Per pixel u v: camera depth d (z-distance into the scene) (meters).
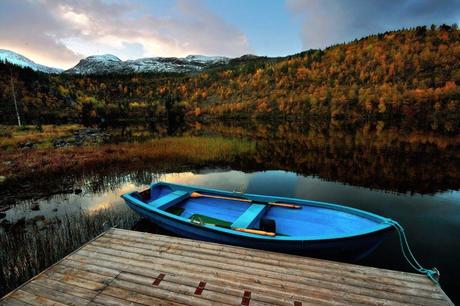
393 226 5.05
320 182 13.17
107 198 10.68
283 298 3.82
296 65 130.00
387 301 3.75
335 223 6.27
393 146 22.91
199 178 14.04
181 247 5.27
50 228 7.69
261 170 15.66
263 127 50.38
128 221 8.10
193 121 76.38
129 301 3.82
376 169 15.39
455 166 15.59
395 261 6.20
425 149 21.19
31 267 5.52
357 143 25.31
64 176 13.59
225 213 7.70
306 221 6.65
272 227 5.95
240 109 101.56
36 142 24.55
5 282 5.06
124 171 14.70
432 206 9.85
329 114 80.38
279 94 107.12
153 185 8.74
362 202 10.37
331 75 110.19
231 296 3.87
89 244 5.47
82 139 27.92
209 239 6.01
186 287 4.09
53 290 4.10
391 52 106.69
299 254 5.27
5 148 20.94
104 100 125.06
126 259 4.89
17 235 7.17
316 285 4.09
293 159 18.48
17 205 9.88
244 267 4.56
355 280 4.19
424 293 3.90
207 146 21.34
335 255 5.30
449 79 76.31
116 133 36.28
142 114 96.81
